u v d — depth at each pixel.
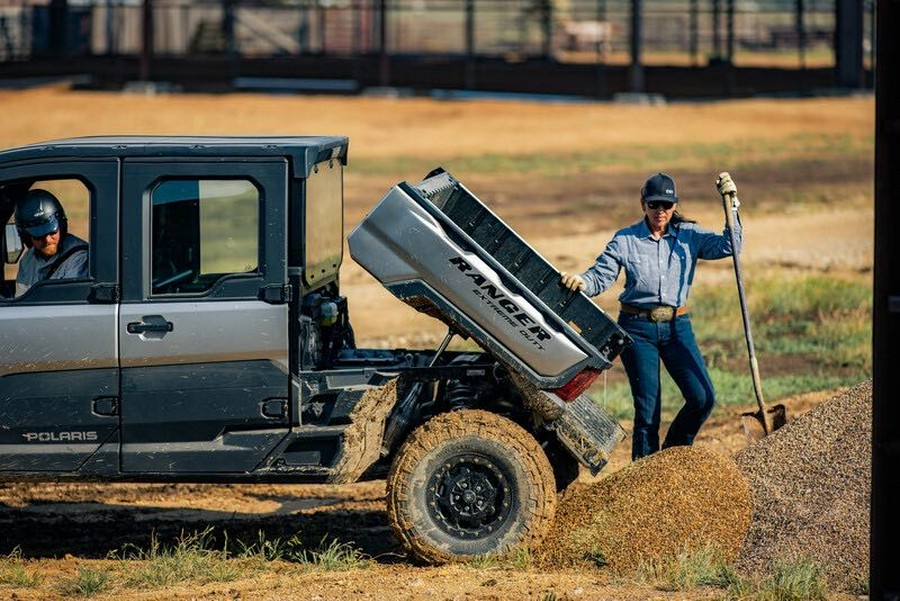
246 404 17.42
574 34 193.00
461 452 17.19
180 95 112.19
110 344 17.30
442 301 17.23
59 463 17.50
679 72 127.69
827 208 64.94
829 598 15.52
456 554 17.22
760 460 18.89
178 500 22.64
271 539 19.81
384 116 103.12
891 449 12.91
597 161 84.50
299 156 17.22
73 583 16.89
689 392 20.17
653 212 19.84
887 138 12.68
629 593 15.79
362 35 167.50
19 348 17.30
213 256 17.50
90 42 144.12
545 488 17.22
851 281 44.41
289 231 17.38
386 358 19.19
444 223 17.16
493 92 117.12
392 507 17.25
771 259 50.34
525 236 57.34
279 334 17.30
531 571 16.97
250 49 164.88
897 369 12.92
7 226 17.66
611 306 41.12
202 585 16.83
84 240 18.02
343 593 15.97
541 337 17.12
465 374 17.89
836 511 17.45
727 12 121.94
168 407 17.39
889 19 12.61
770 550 17.23
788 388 29.69
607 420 19.34
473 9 120.31
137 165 17.31
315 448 17.64
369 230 17.20
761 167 80.75
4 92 112.75
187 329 17.27
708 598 15.56
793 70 126.38
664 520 17.55
